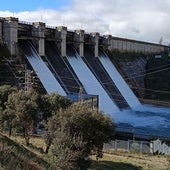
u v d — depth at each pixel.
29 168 23.05
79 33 115.94
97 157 49.00
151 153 68.62
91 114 45.28
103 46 134.38
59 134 37.56
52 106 55.50
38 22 99.31
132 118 109.38
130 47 152.62
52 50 105.69
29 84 77.88
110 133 47.97
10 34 91.81
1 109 53.47
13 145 28.44
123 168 52.03
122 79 129.75
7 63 88.00
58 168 30.42
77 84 100.81
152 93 147.62
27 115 51.19
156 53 167.12
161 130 97.56
